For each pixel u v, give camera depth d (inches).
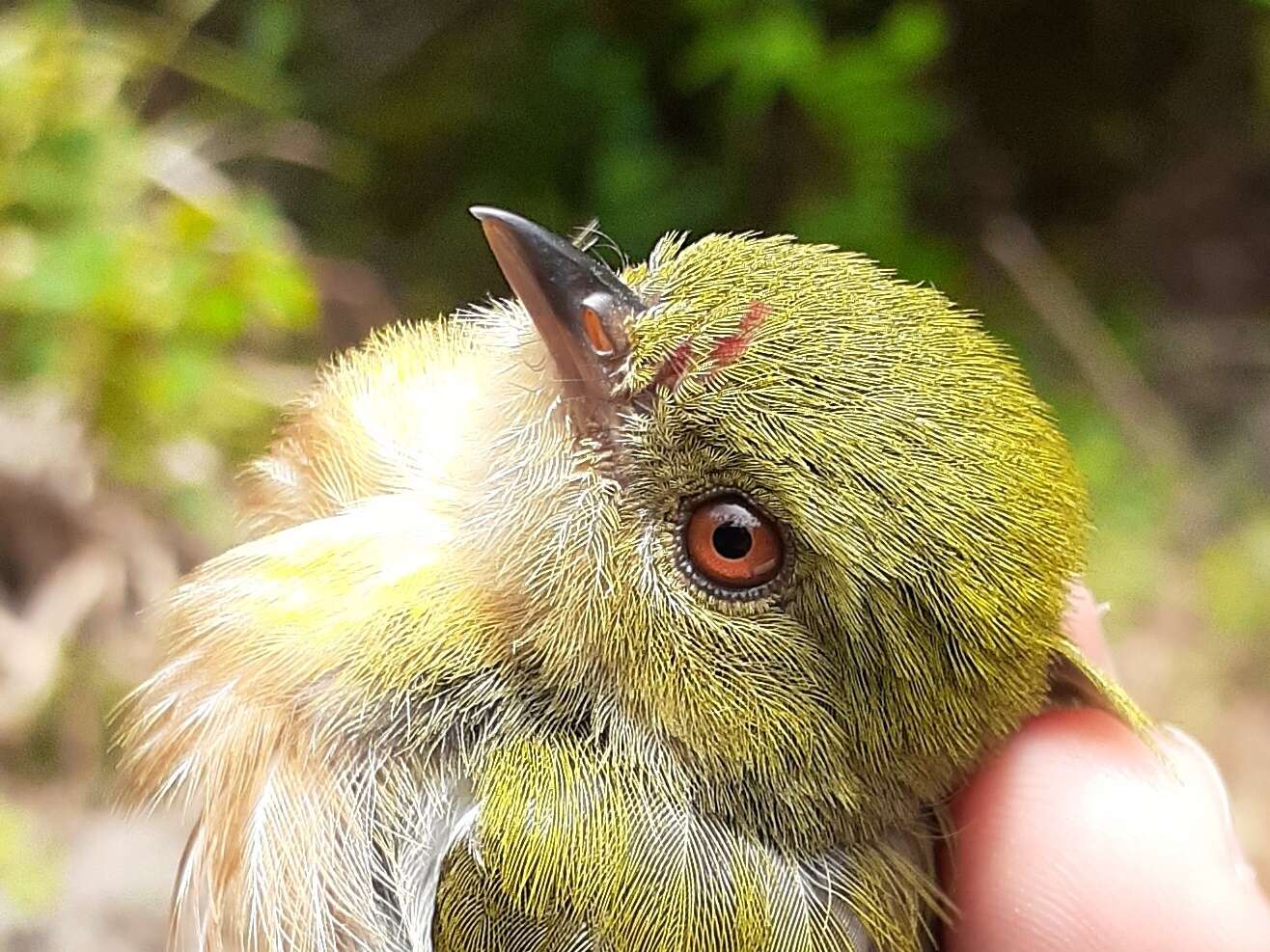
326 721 2.6
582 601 2.5
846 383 2.4
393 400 2.9
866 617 2.5
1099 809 2.9
